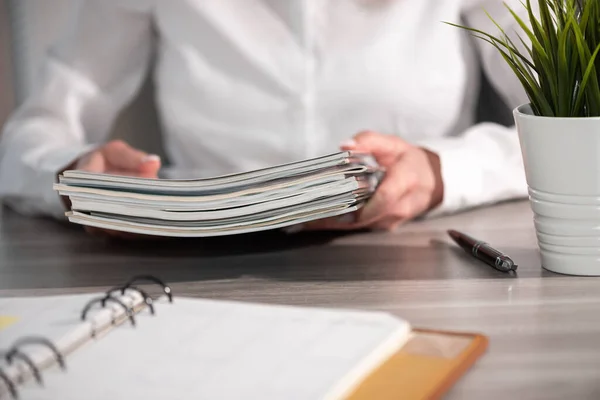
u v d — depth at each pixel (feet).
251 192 2.43
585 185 2.35
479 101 4.85
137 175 3.32
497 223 3.25
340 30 4.47
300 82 4.48
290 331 1.74
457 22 4.57
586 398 1.59
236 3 4.54
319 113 4.51
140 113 5.15
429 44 4.51
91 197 2.60
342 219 3.04
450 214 3.45
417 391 1.51
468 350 1.74
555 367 1.76
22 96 6.26
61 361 1.59
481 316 2.12
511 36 4.25
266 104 4.53
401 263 2.69
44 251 3.04
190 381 1.50
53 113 4.51
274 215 2.45
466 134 3.84
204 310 1.92
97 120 4.81
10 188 3.83
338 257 2.81
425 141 3.69
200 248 2.99
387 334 1.71
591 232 2.41
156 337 1.74
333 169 2.47
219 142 4.61
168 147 4.83
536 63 2.41
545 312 2.14
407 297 2.31
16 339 1.68
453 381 1.60
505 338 1.94
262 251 2.93
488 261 2.60
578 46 2.24
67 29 4.71
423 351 1.72
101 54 4.65
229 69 4.57
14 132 4.35
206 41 4.57
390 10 4.47
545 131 2.33
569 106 2.35
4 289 2.53
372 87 4.45
